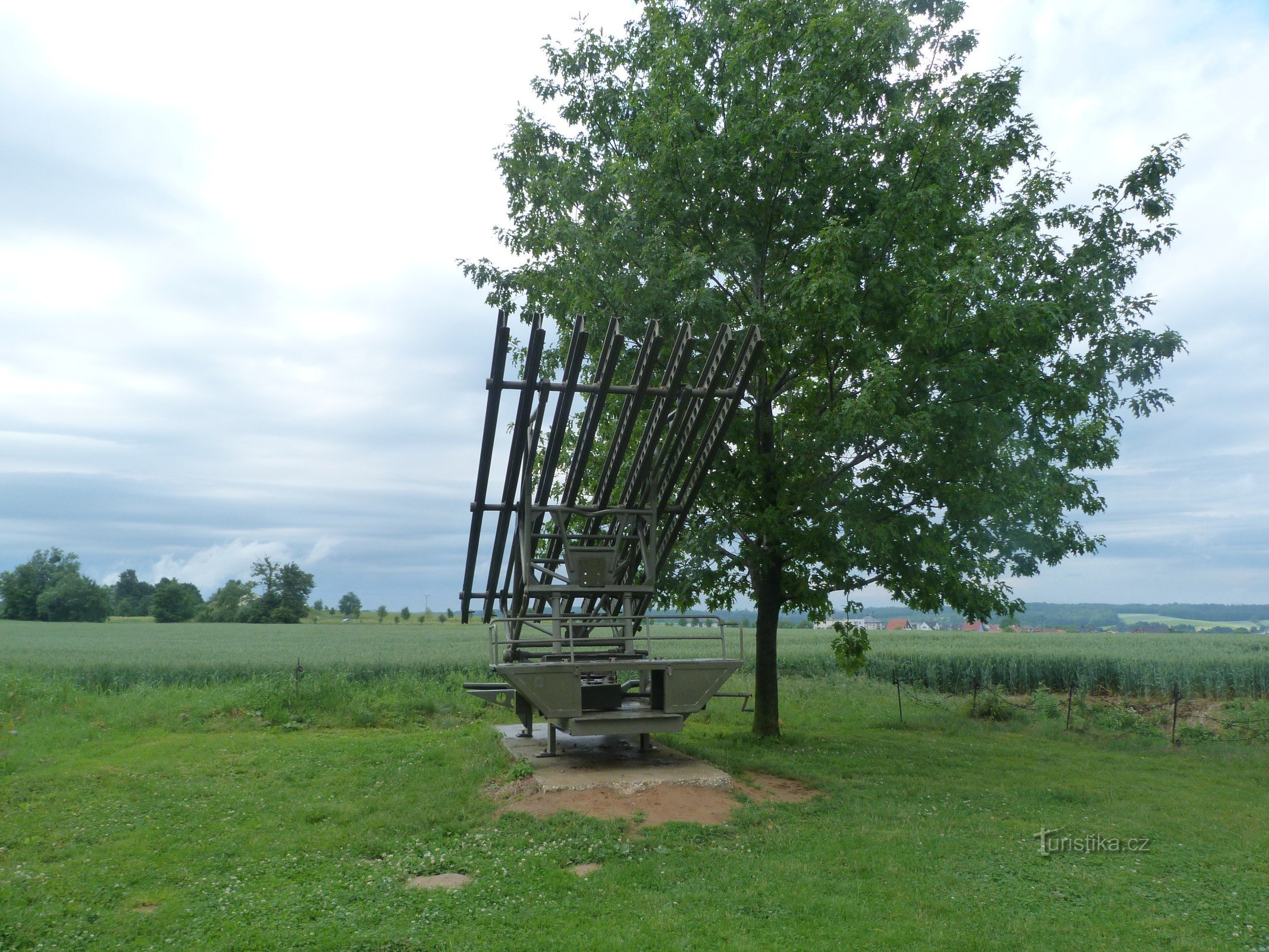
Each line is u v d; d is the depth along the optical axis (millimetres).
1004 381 11945
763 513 12461
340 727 16547
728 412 10445
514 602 12148
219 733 15250
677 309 12352
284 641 44625
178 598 92375
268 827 8891
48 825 8891
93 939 5941
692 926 6027
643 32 14516
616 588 11188
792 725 17062
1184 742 15883
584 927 6062
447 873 7434
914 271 11898
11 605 91312
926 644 34562
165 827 8875
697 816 8859
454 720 17281
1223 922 6230
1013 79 12703
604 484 11258
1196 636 40625
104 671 23562
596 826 8422
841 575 12906
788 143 12156
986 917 6227
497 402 9891
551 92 14867
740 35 12984
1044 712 18719
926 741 15148
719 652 31078
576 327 9586
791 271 13109
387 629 67688
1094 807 9836
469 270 14656
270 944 5742
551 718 10672
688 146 12523
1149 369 12781
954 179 12281
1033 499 12258
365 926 6078
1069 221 13477
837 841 8164
